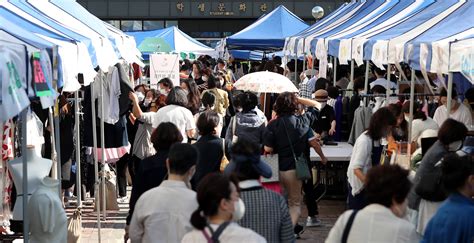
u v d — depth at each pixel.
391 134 11.11
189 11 64.06
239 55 44.47
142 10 63.66
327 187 17.31
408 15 15.81
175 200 7.51
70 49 9.99
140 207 7.58
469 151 8.83
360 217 6.28
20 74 6.96
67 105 15.23
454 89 14.08
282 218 7.31
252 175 7.35
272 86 16.31
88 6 63.25
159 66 21.66
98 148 15.86
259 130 12.68
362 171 10.54
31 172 9.95
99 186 15.76
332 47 17.02
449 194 7.06
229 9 63.88
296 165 12.03
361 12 21.12
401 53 11.24
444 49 9.61
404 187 6.24
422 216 9.07
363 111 16.84
